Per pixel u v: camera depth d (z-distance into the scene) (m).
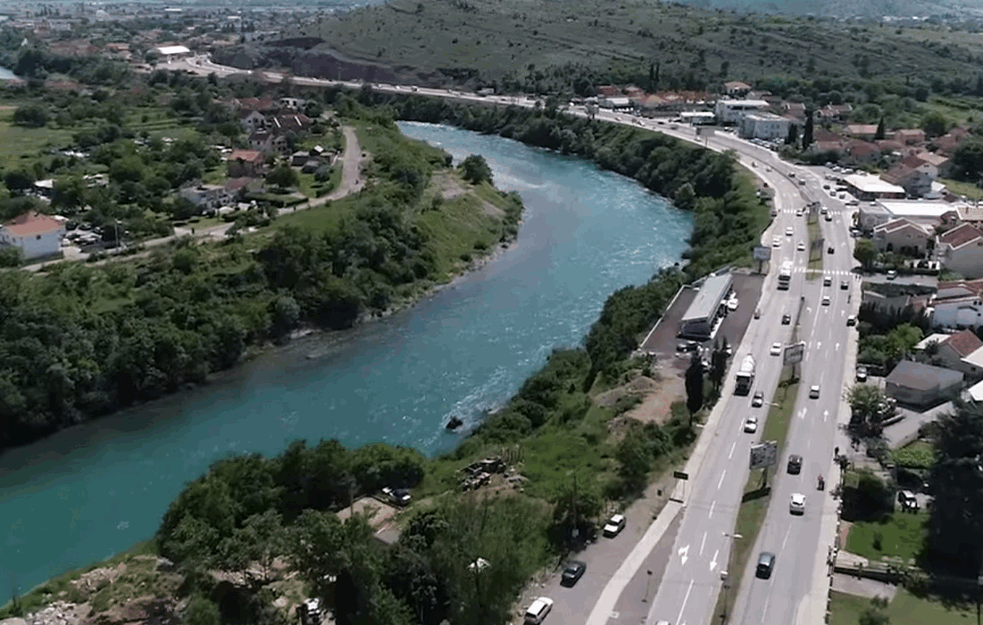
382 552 76.62
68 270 138.62
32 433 113.88
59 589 81.69
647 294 144.88
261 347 138.88
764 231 177.12
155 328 129.00
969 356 117.19
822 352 125.06
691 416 105.69
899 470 95.12
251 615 75.69
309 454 94.12
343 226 162.38
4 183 192.75
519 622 73.88
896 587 79.69
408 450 100.75
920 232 162.00
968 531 81.81
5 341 118.06
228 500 88.88
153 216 174.75
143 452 110.31
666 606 75.62
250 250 152.25
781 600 76.31
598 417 108.06
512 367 131.25
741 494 92.25
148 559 83.94
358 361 134.75
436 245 174.25
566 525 85.88
